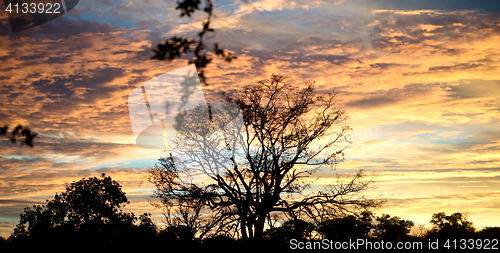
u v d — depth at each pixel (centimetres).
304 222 2442
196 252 2406
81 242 3164
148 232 2969
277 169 2406
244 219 2334
